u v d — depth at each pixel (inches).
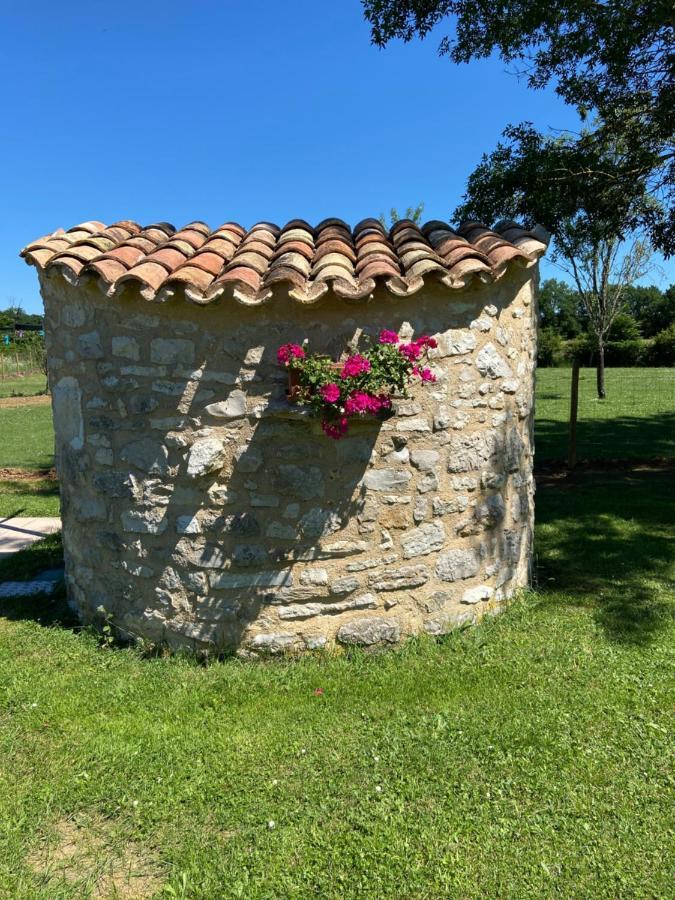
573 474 368.8
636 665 150.9
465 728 126.8
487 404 164.6
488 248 156.0
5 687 143.6
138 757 119.6
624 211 297.7
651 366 1248.8
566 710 132.6
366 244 168.2
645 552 231.5
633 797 107.5
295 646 154.4
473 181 305.7
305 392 136.3
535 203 288.8
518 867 93.7
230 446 147.7
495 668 149.6
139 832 101.8
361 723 129.6
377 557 155.5
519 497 182.5
